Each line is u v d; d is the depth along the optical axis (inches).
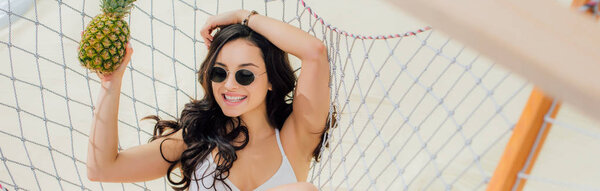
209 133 77.0
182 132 78.2
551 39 11.6
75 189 116.0
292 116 78.6
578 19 11.9
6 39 133.1
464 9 11.8
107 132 69.3
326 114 75.7
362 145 112.8
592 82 11.4
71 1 139.5
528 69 11.9
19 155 119.2
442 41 116.8
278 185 77.5
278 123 81.1
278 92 77.8
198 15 133.4
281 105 79.8
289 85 78.2
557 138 90.7
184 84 124.9
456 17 11.8
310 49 70.2
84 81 128.8
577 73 11.5
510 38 11.6
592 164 88.3
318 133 77.4
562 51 11.6
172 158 78.5
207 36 77.4
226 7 132.7
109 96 68.1
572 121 86.0
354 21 125.4
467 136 105.3
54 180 116.7
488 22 11.7
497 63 12.3
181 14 134.1
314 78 71.6
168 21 133.9
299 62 113.7
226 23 75.2
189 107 79.4
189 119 77.6
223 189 76.7
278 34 70.6
